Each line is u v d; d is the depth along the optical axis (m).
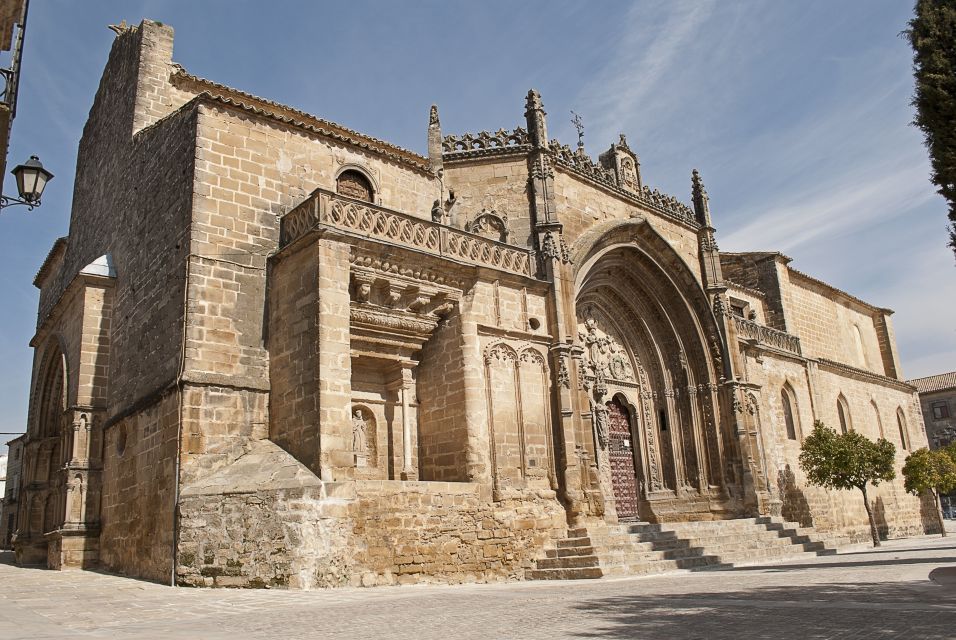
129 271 24.11
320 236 19.08
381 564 17.25
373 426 22.11
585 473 23.66
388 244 20.48
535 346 24.25
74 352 25.33
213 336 19.44
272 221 21.58
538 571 20.62
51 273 36.28
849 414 44.00
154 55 25.88
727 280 44.22
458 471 21.36
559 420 23.86
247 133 21.84
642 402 33.09
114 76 28.95
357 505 17.06
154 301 21.42
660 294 33.25
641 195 32.53
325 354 18.25
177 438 18.20
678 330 33.62
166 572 17.44
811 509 36.72
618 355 32.88
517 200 27.08
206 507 17.03
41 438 28.09
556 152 28.30
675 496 32.12
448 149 27.89
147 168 23.91
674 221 33.94
